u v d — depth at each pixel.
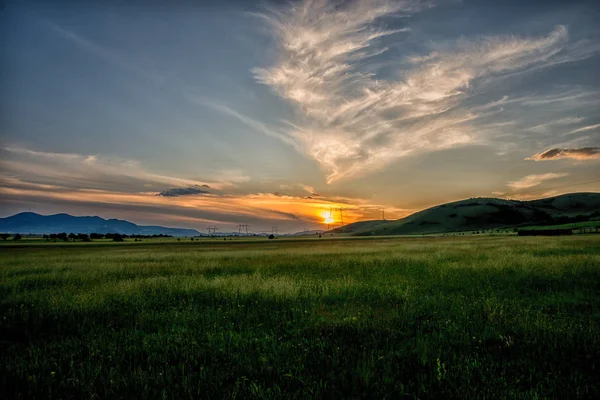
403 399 3.88
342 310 7.91
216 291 10.43
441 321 6.68
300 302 8.88
